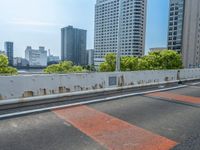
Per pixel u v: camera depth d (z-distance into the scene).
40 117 6.12
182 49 116.44
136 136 4.92
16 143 4.36
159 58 62.03
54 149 4.15
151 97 9.66
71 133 4.98
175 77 15.75
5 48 137.12
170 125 5.76
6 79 7.10
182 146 4.43
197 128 5.56
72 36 137.88
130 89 11.78
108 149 4.21
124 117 6.37
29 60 126.69
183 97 9.84
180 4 117.44
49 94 8.23
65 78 8.83
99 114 6.61
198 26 112.56
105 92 10.39
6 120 5.77
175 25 120.44
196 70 18.58
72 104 7.83
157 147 4.36
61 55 144.50
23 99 7.44
